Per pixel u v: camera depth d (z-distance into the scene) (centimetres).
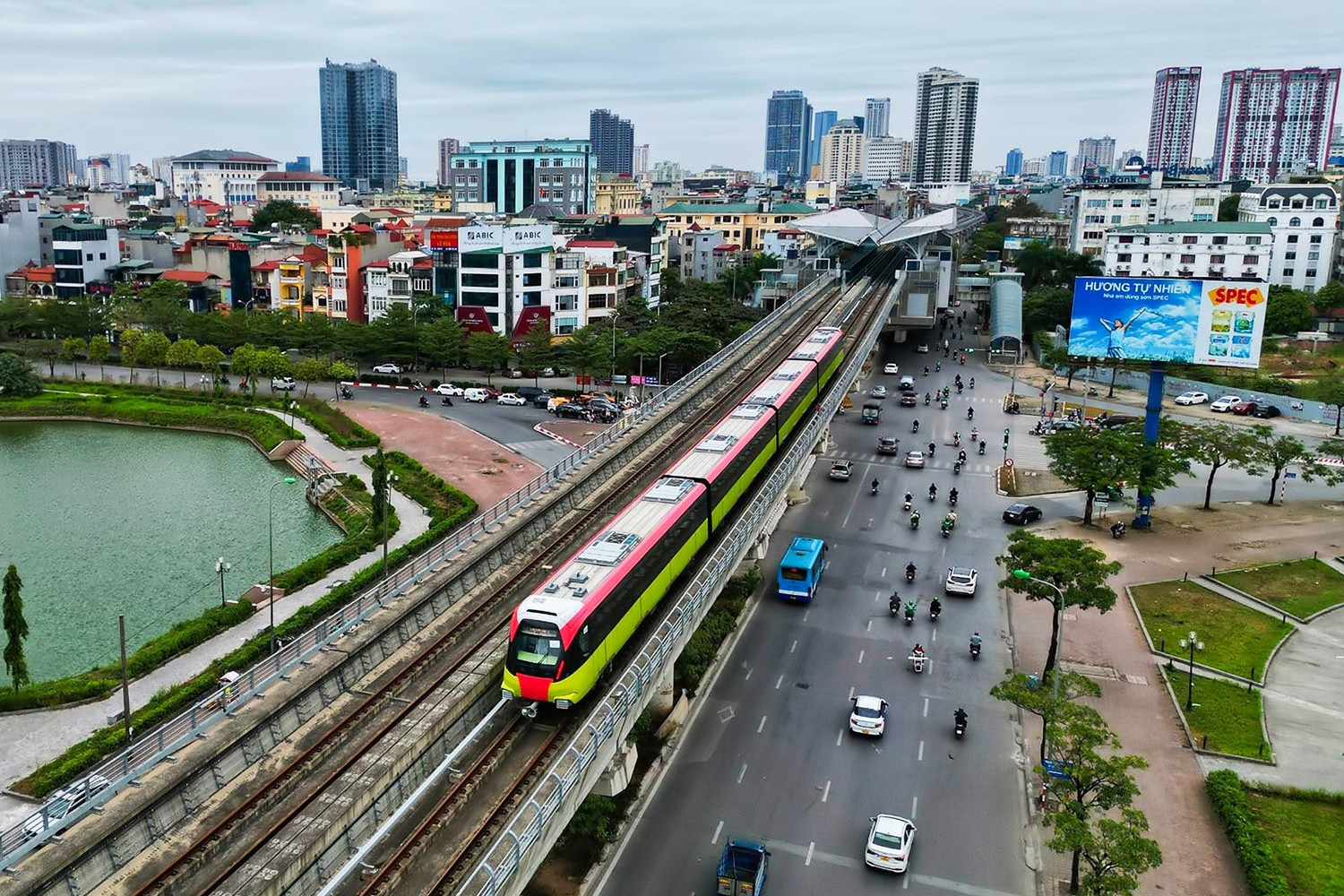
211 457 10919
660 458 8094
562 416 12206
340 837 3456
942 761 5000
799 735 5212
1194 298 8188
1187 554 7819
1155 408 8469
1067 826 3734
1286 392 12188
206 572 7488
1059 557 5653
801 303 15300
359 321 16712
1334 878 4094
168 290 17062
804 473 8356
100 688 5406
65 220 19925
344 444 10650
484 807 3609
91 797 3394
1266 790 4716
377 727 4119
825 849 4303
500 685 4541
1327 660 6109
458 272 15250
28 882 2961
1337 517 8688
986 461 10431
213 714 3978
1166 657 6103
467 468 9850
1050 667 5516
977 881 4116
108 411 12575
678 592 5325
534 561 6041
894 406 12838
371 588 6775
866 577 7350
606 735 3694
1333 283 16012
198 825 3450
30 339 16675
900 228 17462
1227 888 4056
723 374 10731
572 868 4122
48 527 8475
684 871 4128
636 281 17925
